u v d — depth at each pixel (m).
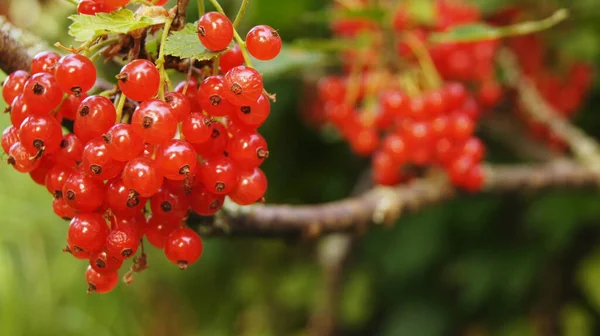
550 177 0.66
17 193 1.02
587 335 0.89
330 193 0.96
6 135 0.39
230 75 0.37
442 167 0.58
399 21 0.60
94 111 0.37
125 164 0.37
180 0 0.38
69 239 0.37
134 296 1.15
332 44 0.55
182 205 0.38
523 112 0.79
